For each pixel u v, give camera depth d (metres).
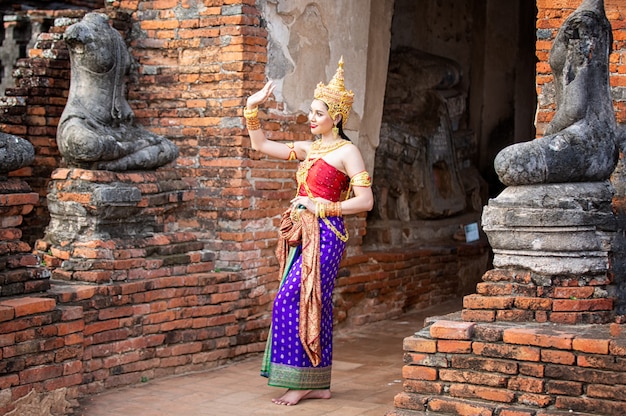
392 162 10.63
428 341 5.46
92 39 7.26
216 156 7.99
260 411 6.29
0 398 5.73
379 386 6.98
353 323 9.24
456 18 12.89
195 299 7.47
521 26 12.77
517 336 5.24
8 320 5.84
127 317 6.95
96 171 7.17
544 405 5.12
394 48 11.98
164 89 8.24
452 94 12.54
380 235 10.25
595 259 5.54
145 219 7.55
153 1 8.30
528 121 12.81
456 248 10.73
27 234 8.23
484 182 12.41
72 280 6.91
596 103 5.88
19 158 6.30
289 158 6.91
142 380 7.05
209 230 7.99
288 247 6.73
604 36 5.96
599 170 5.75
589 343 5.04
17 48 10.59
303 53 8.52
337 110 6.55
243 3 7.89
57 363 6.20
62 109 8.41
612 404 4.96
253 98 6.72
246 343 7.89
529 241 5.60
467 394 5.33
